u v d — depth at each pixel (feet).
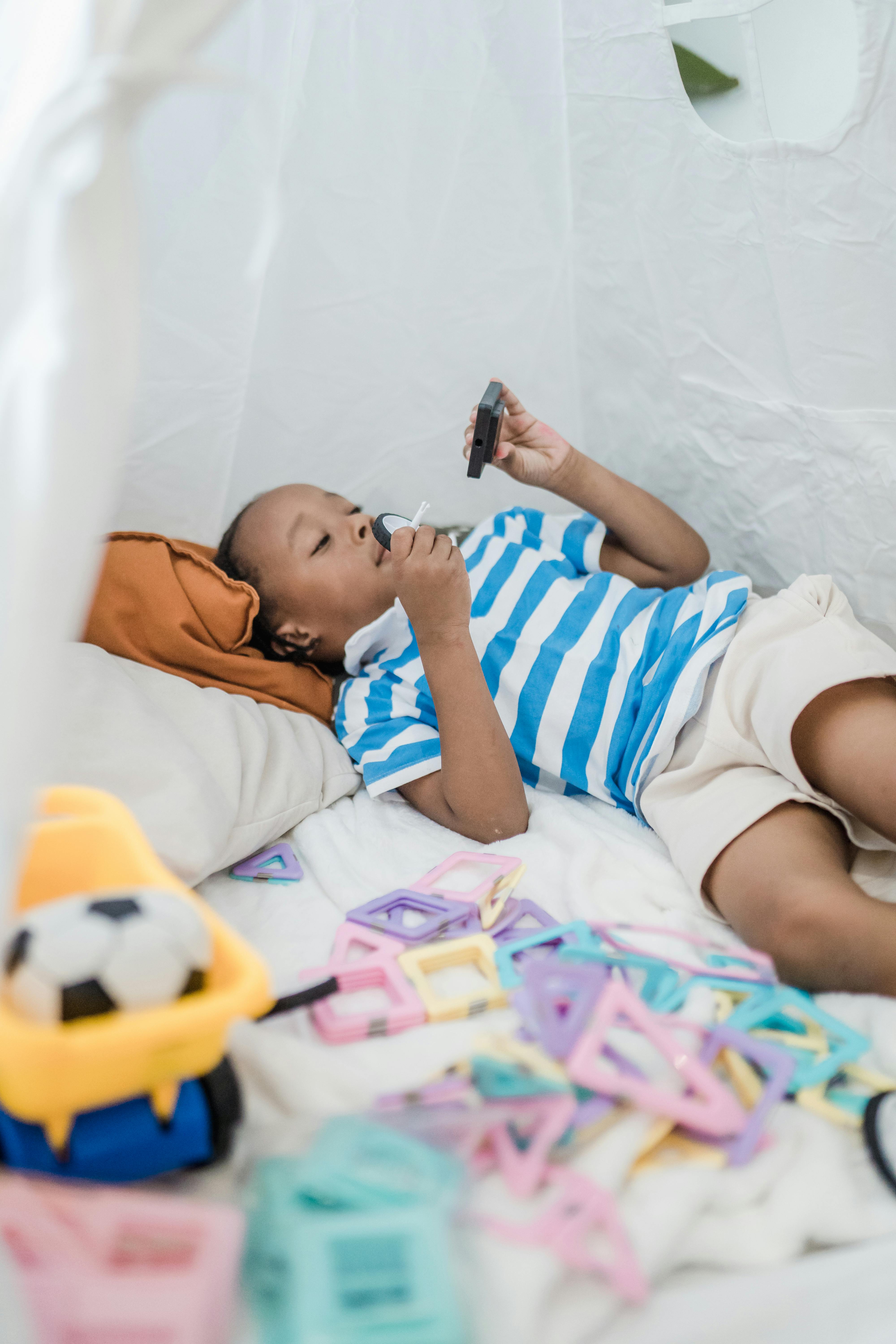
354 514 3.67
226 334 3.53
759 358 3.34
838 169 2.80
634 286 3.73
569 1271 1.50
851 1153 1.80
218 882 2.76
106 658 2.96
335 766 3.26
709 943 2.34
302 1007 2.08
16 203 1.20
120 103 1.16
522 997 1.91
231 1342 1.36
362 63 3.35
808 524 3.43
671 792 2.85
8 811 1.16
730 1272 1.58
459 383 4.10
